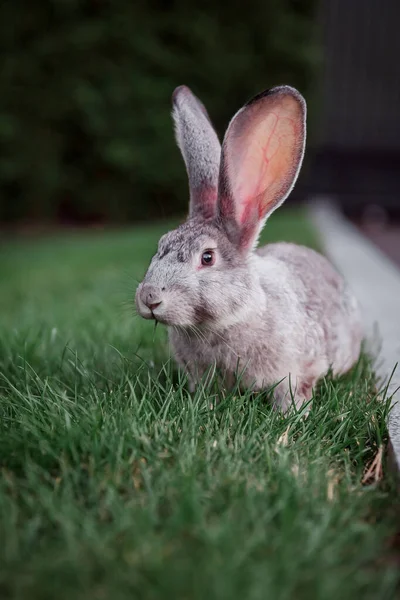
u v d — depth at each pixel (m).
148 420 0.57
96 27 2.66
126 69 2.74
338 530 0.44
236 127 0.63
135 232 2.54
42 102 2.73
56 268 1.77
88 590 0.38
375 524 0.47
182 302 0.60
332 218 2.65
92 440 0.53
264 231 1.99
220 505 0.46
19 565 0.40
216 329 0.62
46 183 2.83
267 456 0.51
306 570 0.40
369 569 0.43
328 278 0.76
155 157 2.82
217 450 0.53
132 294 0.73
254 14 2.85
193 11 2.77
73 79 2.71
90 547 0.41
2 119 2.67
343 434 0.59
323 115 3.49
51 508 0.44
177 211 2.94
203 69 2.82
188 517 0.43
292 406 0.62
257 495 0.46
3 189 2.87
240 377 0.64
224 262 0.62
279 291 0.65
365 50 3.61
